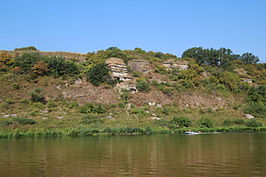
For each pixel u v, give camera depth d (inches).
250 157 952.9
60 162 889.5
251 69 4252.0
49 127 1780.3
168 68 3267.7
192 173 733.9
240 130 2110.0
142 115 2201.0
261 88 3198.8
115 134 1774.1
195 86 2957.7
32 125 1777.8
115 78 2738.7
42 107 2108.8
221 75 3412.9
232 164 837.8
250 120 2336.4
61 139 1525.6
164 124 2031.3
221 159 919.7
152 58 3432.6
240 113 2620.6
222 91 3034.0
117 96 2474.2
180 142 1371.8
